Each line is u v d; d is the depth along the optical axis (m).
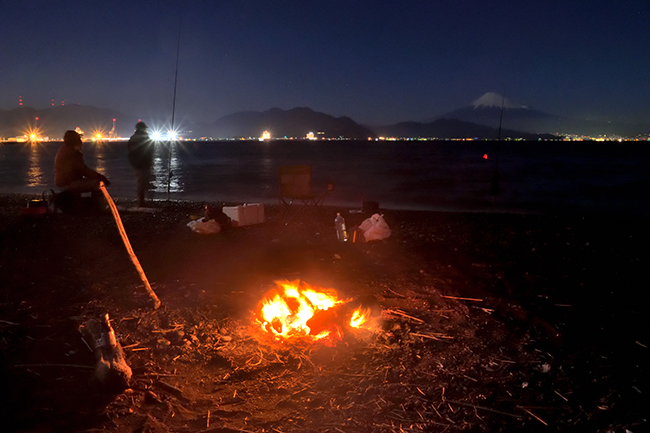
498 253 6.66
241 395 2.98
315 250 6.75
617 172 26.45
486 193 16.14
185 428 2.61
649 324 4.14
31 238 7.38
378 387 3.07
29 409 2.68
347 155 54.91
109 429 2.55
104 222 8.75
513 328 4.05
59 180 9.48
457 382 3.15
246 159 43.22
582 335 3.92
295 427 2.64
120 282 5.19
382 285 5.21
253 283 5.23
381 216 7.79
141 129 10.20
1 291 4.80
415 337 3.86
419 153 62.38
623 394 2.94
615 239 7.63
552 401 2.90
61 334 3.74
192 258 6.30
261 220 8.86
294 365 3.39
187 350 3.56
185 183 18.98
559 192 16.69
